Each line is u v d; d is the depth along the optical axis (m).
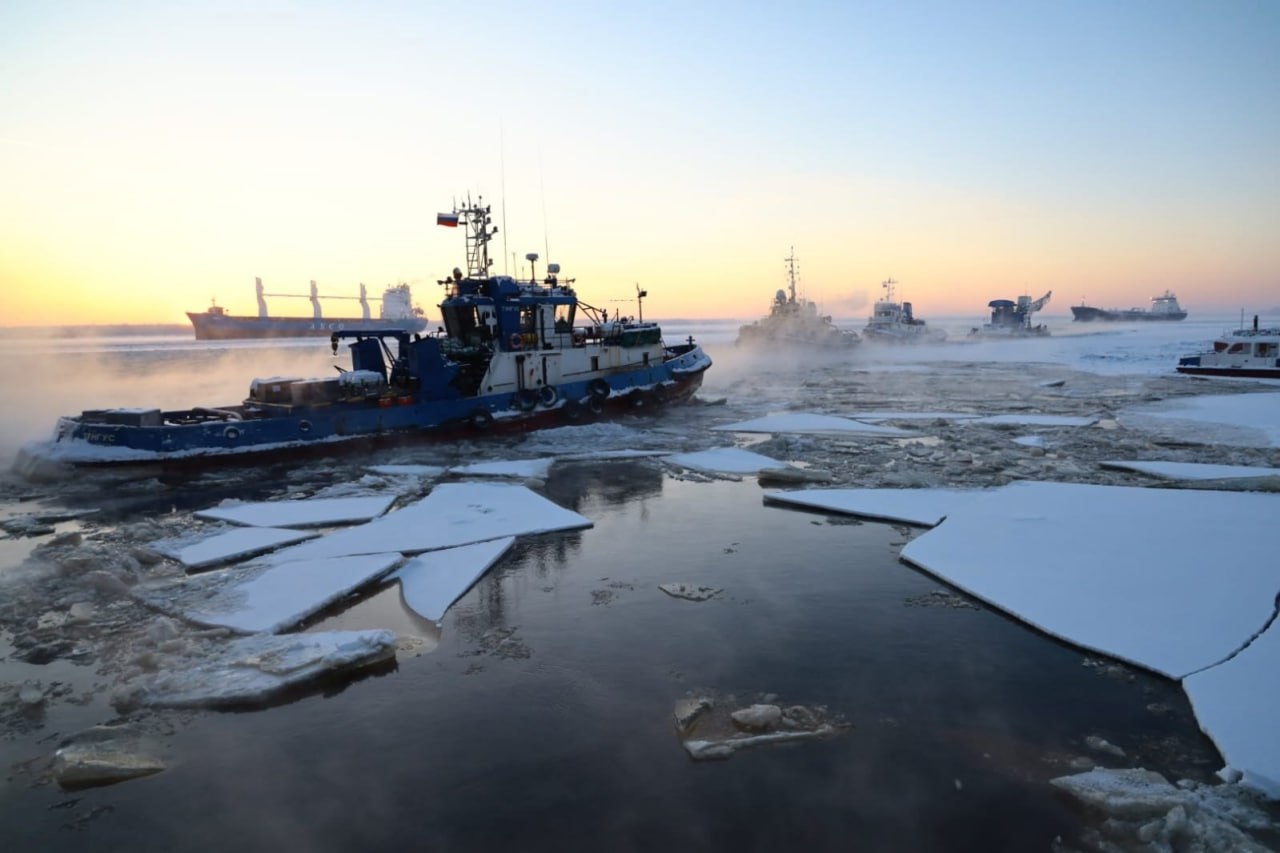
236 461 14.95
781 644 6.93
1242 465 14.32
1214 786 4.74
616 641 7.05
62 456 14.12
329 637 6.80
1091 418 20.89
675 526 10.84
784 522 10.98
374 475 14.47
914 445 16.95
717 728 5.53
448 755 5.26
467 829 4.48
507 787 4.88
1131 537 9.59
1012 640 6.95
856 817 4.52
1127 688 6.04
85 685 6.34
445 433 17.39
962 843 4.30
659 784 4.88
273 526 10.95
